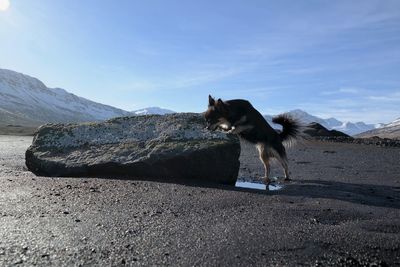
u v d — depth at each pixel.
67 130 3.31
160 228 1.64
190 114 3.40
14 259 1.27
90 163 2.92
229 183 2.91
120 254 1.35
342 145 7.00
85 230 1.58
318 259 1.37
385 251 1.47
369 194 2.58
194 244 1.46
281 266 1.30
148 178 2.85
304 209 2.03
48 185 2.50
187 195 2.30
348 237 1.59
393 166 4.19
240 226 1.70
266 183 3.03
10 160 4.23
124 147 3.05
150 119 3.37
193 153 2.85
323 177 3.36
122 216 1.80
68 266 1.24
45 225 1.63
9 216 1.74
